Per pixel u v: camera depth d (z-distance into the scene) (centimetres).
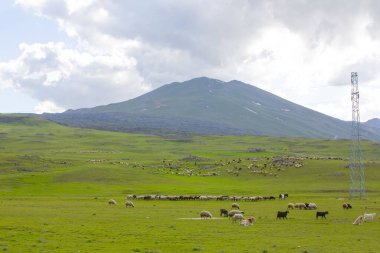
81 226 5425
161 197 10806
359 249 4094
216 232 5116
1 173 16425
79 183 14475
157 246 4134
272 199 10925
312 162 18888
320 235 4991
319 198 11481
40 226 5300
